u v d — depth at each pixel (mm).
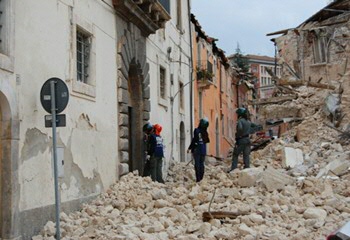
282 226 9070
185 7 24953
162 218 9633
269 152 20234
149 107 16656
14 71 8367
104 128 12453
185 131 23844
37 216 8859
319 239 8008
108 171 12547
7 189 8117
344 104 20625
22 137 8539
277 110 25344
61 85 7910
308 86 24875
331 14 28812
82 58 11672
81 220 9656
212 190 12141
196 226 8867
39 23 9312
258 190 11953
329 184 12148
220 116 36906
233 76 46531
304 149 18266
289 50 30688
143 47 16234
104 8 12844
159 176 15086
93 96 11766
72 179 10391
